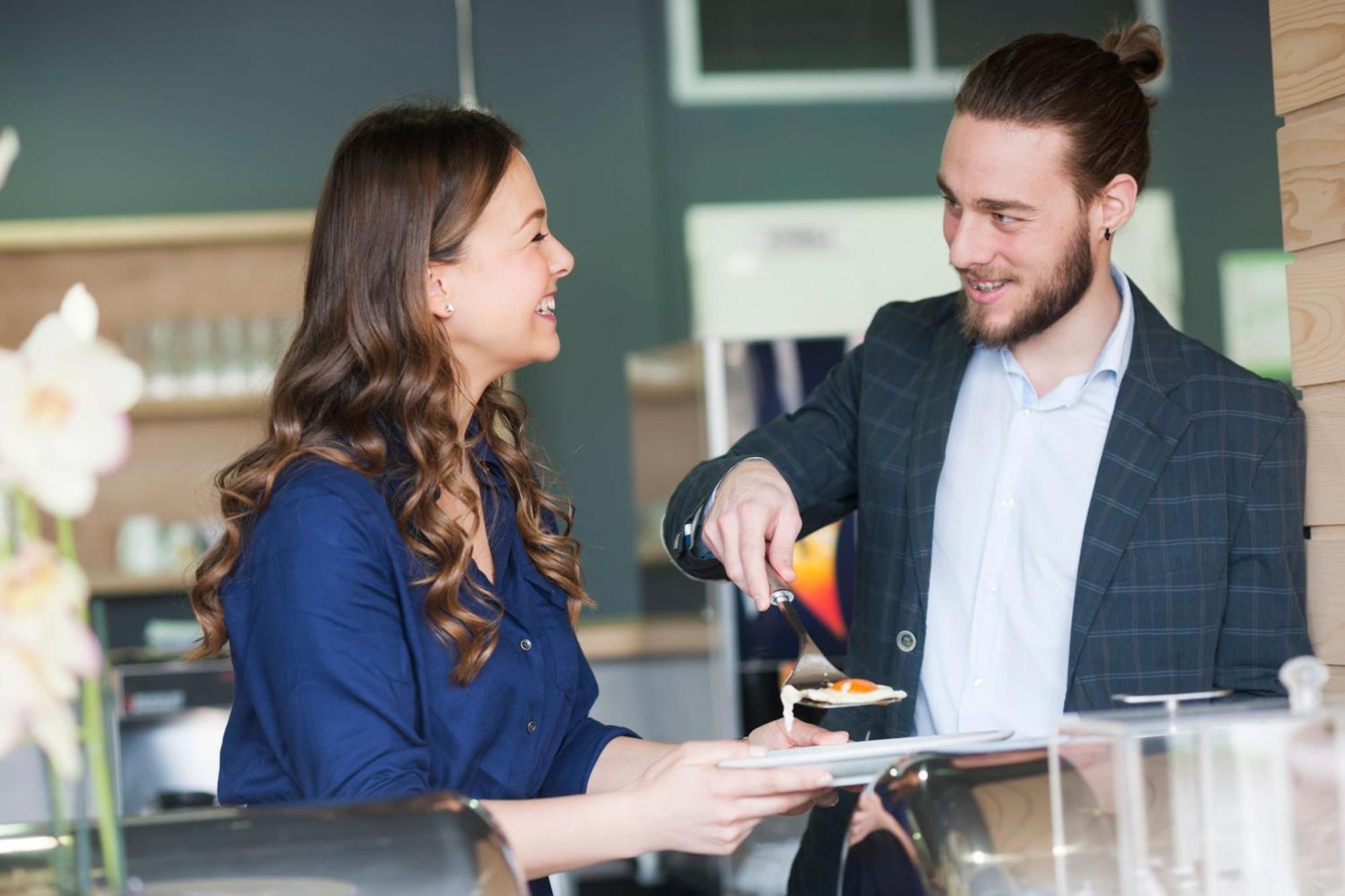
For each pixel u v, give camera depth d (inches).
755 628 133.2
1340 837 35.1
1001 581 62.7
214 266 175.0
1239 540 60.9
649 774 46.8
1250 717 35.6
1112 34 65.2
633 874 171.6
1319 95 59.3
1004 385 65.3
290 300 175.6
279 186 180.2
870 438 67.7
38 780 118.6
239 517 51.2
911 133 200.1
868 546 67.3
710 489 64.5
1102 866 36.0
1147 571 60.4
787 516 60.9
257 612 49.6
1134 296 64.5
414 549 51.3
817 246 197.2
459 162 54.3
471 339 55.9
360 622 48.7
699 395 137.9
